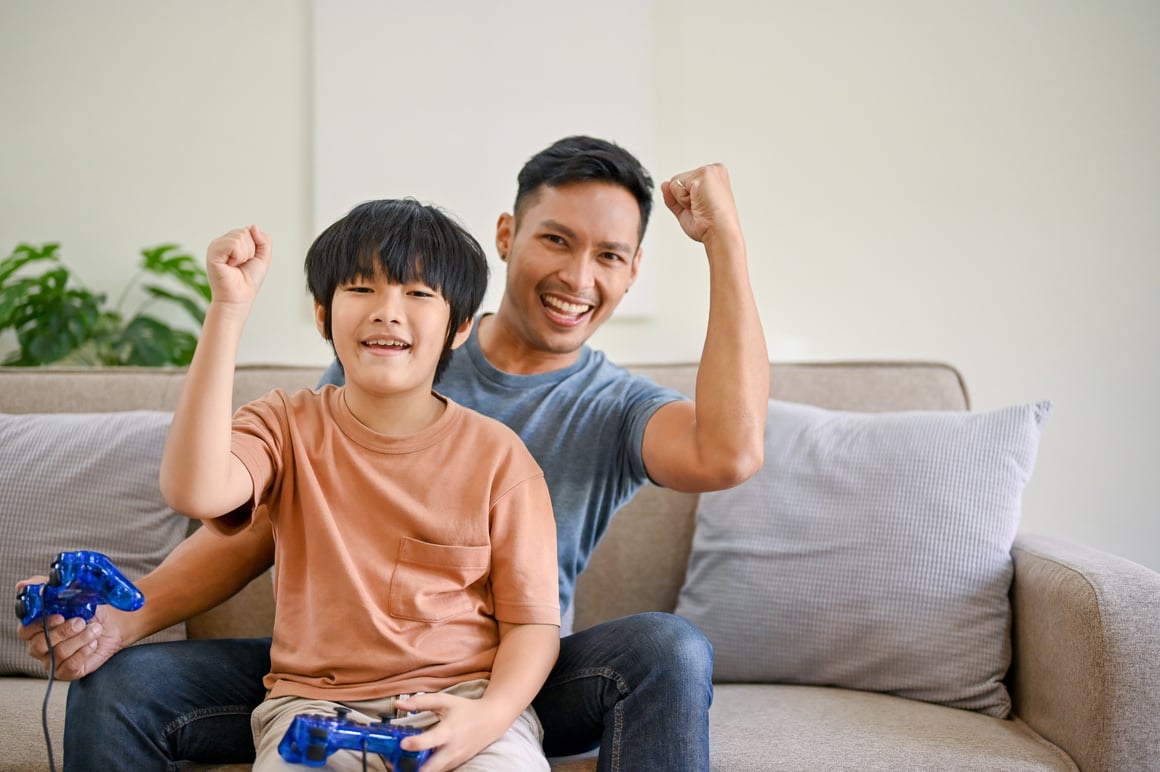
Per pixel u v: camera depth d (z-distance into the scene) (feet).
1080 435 8.87
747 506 5.52
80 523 5.27
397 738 3.17
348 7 8.86
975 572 5.02
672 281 8.97
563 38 8.94
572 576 4.56
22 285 8.32
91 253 9.02
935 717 4.63
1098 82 8.93
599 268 4.59
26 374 6.07
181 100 8.99
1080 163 8.93
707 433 4.07
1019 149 8.96
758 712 4.60
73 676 3.73
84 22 9.02
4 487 5.29
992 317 8.93
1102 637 4.15
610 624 4.01
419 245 3.89
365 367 3.81
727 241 4.25
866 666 5.06
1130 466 8.86
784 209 8.98
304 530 3.82
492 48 8.92
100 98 9.02
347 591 3.67
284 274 8.93
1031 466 5.32
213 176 8.98
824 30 9.04
